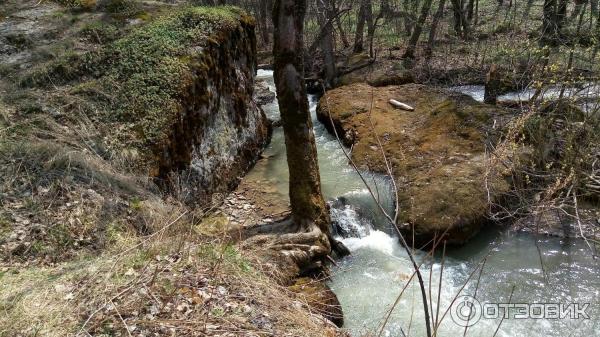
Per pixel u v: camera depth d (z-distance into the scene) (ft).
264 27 62.34
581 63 28.91
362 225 21.31
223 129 24.22
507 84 32.24
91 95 20.67
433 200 21.24
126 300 11.32
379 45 53.01
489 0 70.03
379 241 20.67
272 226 19.11
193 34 23.57
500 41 43.45
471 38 50.83
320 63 47.55
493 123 26.13
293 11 17.04
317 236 18.07
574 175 19.86
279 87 17.98
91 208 15.71
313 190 18.90
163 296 11.68
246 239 17.24
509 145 20.07
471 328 15.47
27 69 21.74
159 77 21.16
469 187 21.57
